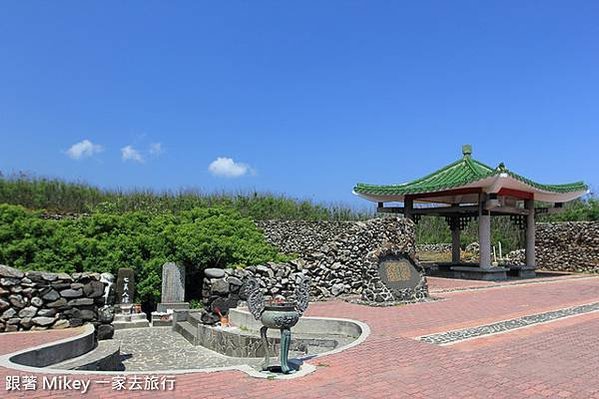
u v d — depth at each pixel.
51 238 13.56
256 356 10.02
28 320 9.84
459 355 7.94
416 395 5.94
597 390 6.18
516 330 10.17
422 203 26.86
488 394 6.00
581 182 25.53
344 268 17.39
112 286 11.66
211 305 12.73
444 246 36.44
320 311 13.31
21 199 21.58
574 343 8.91
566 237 29.67
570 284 21.25
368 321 11.40
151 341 11.64
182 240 14.98
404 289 14.96
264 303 6.87
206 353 10.55
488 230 22.66
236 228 17.17
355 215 29.91
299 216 27.83
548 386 6.33
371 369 7.05
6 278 9.84
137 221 15.76
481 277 22.59
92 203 22.95
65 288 10.27
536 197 25.91
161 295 14.49
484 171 23.83
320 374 6.77
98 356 8.53
